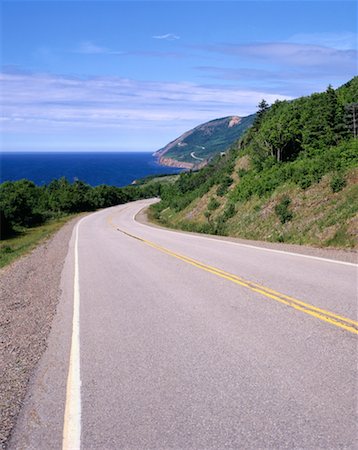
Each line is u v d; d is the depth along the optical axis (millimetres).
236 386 4961
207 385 5051
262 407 4441
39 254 23562
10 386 5645
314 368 5270
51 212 65312
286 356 5711
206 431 4090
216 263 13727
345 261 12273
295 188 24188
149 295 10000
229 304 8578
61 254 21203
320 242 17094
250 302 8602
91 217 54406
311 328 6738
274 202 24875
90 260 17219
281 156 35219
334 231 17141
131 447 3939
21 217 52625
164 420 4348
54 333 7844
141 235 27531
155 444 3953
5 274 18094
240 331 6883
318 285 9547
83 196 73250
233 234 26219
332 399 4484
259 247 17234
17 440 4273
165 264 14445
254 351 5984
